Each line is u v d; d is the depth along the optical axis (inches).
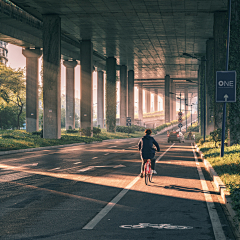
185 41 2057.1
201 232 244.4
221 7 1334.9
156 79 4495.6
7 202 343.9
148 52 2486.5
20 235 235.1
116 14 1477.6
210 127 1915.6
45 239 226.5
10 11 1627.7
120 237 231.9
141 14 1470.2
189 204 337.4
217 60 1371.8
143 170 454.9
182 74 3991.1
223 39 1379.2
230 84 673.6
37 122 2363.4
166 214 297.7
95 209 315.3
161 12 1430.9
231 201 318.7
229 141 936.3
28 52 2284.7
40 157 879.1
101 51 2468.0
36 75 2327.8
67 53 2632.9
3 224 263.4
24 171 591.8
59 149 1218.6
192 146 1541.6
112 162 761.0
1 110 3002.0
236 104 920.9
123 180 494.0
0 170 604.7
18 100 2736.2
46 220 275.7
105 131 2805.1
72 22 1638.8
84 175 545.0
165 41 2069.4
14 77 2516.0
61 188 426.0
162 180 495.2
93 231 245.8
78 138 1761.8
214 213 300.8
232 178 420.2
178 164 729.6
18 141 1232.8
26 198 364.2
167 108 4197.8
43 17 1510.8
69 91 3026.6
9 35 1839.3
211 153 837.8
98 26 1713.8
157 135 3494.1
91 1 1301.7
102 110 3796.8
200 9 1370.6
